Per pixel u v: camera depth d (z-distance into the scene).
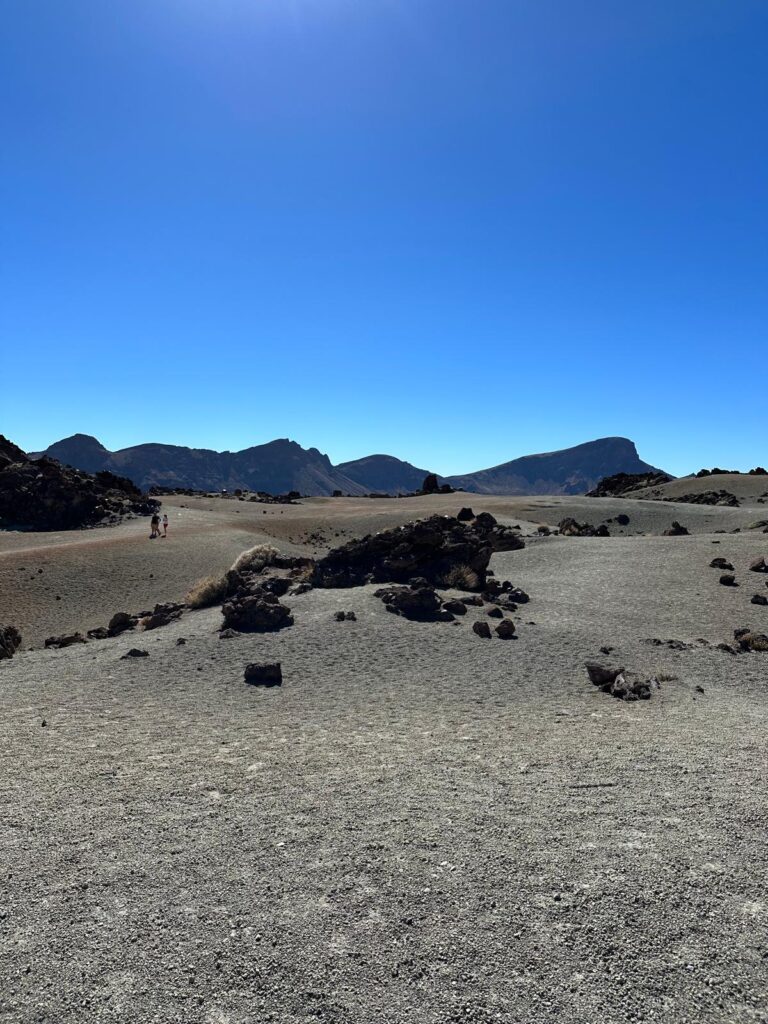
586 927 5.34
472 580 26.83
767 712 12.80
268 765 9.64
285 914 5.60
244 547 50.59
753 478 100.88
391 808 7.78
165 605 25.70
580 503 86.38
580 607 24.53
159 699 14.18
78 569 41.12
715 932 5.26
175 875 6.28
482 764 9.48
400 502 101.50
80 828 7.38
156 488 125.50
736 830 6.92
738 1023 4.43
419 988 4.74
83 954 5.14
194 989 4.77
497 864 6.33
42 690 15.20
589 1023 4.43
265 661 16.16
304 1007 4.59
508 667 16.56
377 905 5.70
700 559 33.34
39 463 77.75
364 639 18.89
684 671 16.42
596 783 8.47
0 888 6.10
